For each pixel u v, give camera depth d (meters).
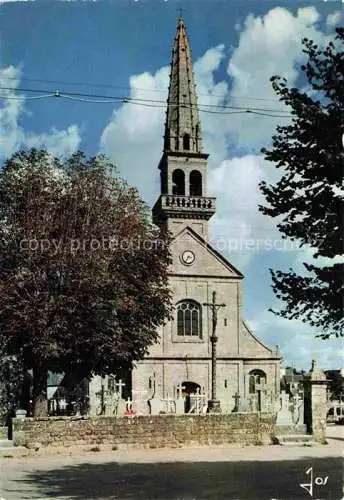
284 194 16.03
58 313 29.62
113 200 34.59
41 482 17.73
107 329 31.48
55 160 34.22
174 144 68.19
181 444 27.81
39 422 26.19
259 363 55.88
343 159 14.97
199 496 15.05
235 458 23.47
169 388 53.88
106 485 17.06
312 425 29.78
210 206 65.50
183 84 70.38
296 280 16.09
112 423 27.09
